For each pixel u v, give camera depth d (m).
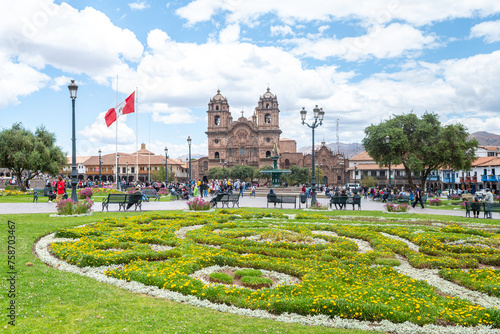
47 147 50.34
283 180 96.31
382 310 6.79
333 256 11.25
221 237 13.48
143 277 8.35
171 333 5.72
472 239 13.88
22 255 10.04
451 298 7.65
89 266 9.31
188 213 21.64
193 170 125.75
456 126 49.25
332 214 23.33
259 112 114.56
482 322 6.58
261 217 20.72
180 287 7.75
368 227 16.73
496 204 22.89
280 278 9.06
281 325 6.36
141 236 13.20
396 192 45.47
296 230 15.58
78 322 5.95
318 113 28.91
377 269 9.67
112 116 46.16
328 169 113.31
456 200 45.06
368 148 54.25
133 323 6.02
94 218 18.64
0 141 46.28
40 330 5.57
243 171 102.94
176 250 10.97
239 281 8.84
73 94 21.52
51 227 14.82
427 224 19.20
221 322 6.32
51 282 7.83
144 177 117.69
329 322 6.58
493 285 8.34
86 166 120.38
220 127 117.12
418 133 51.16
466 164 50.00
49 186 36.41
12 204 28.55
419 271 10.03
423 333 6.32
